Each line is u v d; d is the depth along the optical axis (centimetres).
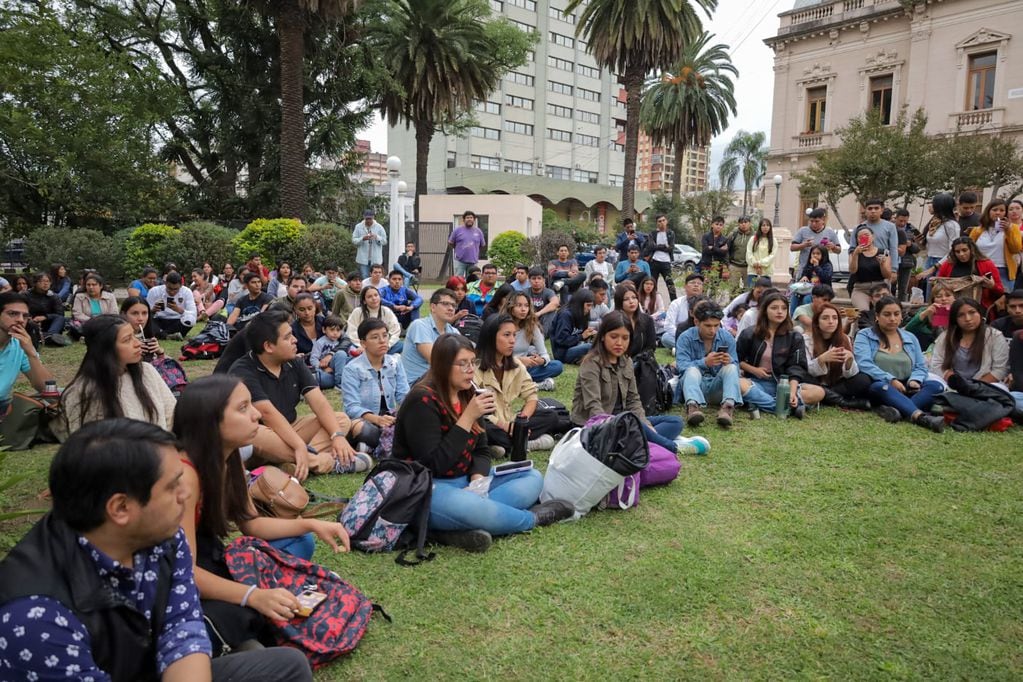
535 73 5800
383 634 273
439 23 2538
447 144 5397
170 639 178
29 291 995
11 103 1664
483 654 261
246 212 2489
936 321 731
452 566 329
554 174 6059
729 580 315
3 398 504
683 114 3966
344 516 345
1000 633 273
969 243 726
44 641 152
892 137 1741
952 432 552
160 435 170
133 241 1748
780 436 545
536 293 956
